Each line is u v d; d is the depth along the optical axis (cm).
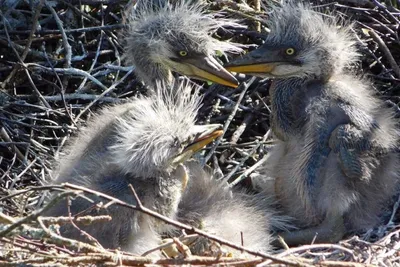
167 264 912
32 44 1427
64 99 1307
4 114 1325
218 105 1371
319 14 1272
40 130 1320
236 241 1134
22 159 1270
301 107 1205
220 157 1327
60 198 853
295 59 1220
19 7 1479
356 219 1180
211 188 1190
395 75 1373
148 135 1093
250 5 1515
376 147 1166
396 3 1491
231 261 925
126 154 1089
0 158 1271
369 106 1201
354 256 994
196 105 1167
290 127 1218
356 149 1147
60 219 893
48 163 1265
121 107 1233
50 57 1388
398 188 1252
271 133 1302
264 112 1375
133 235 1065
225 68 1253
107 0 1441
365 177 1147
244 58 1240
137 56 1305
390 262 1026
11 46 1329
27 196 1217
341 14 1356
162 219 885
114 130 1179
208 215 1153
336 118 1168
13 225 848
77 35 1445
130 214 1066
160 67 1297
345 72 1288
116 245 1057
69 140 1255
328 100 1186
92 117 1261
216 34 1427
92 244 1027
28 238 965
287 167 1208
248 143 1320
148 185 1086
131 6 1391
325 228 1161
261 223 1177
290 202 1212
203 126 1139
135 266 913
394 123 1233
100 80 1401
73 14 1445
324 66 1219
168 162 1096
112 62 1421
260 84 1399
